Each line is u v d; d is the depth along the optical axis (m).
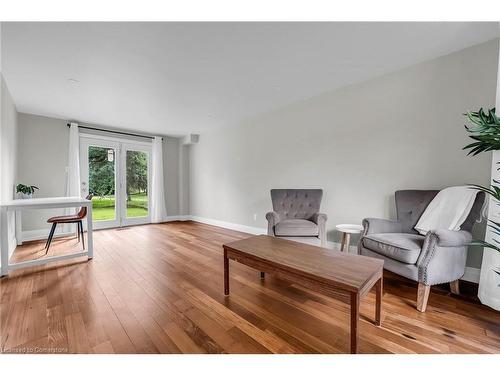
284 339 1.34
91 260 2.72
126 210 5.00
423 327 1.45
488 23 1.75
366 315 1.59
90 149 4.54
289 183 3.60
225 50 2.09
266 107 3.67
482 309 1.66
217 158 4.96
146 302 1.75
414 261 1.68
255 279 2.19
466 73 2.10
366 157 2.76
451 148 2.20
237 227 4.53
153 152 5.35
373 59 2.28
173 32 1.82
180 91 3.01
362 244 2.11
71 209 4.15
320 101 3.17
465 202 1.84
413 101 2.40
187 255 2.90
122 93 3.04
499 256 1.65
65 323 1.48
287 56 2.20
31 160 3.85
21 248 3.22
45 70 2.42
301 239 2.57
